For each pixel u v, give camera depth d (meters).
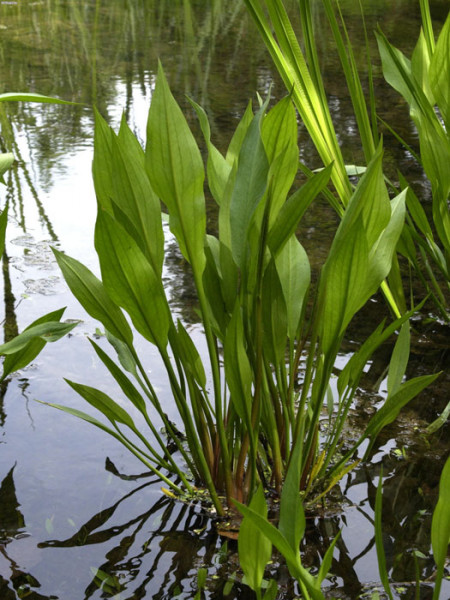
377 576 0.91
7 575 0.91
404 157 2.34
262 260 0.94
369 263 0.98
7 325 1.39
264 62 3.70
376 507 0.75
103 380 1.27
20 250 1.71
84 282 0.96
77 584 0.90
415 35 4.16
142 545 0.95
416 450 1.13
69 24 4.69
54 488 1.04
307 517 1.00
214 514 1.00
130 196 0.94
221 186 1.05
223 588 0.89
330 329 0.93
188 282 1.58
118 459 1.10
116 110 2.81
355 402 1.24
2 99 1.07
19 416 1.18
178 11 5.34
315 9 5.12
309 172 1.26
